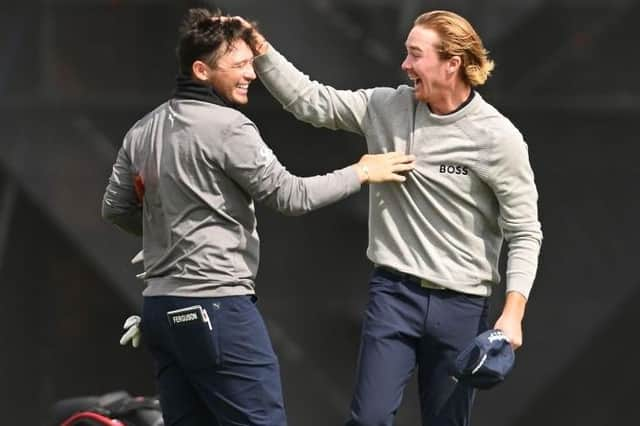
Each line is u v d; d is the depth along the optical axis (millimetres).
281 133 37344
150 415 19297
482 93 37406
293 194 14969
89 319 41750
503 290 34312
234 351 15039
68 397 41594
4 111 37344
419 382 16172
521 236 15477
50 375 41500
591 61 37344
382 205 15688
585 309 38188
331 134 37156
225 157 14828
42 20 37469
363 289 37719
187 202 14953
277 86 16188
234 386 15148
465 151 15312
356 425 15531
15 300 41188
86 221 37125
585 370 42969
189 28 15109
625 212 37938
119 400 19547
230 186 15008
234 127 14867
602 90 37438
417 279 15609
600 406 43188
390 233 15648
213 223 14969
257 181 14852
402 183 15531
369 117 15984
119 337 41844
